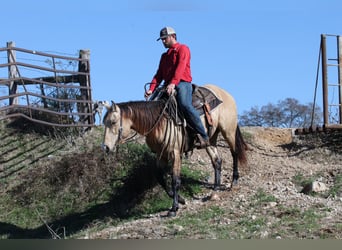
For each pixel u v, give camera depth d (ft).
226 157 38.93
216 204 29.07
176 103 28.09
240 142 32.58
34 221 33.94
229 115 31.76
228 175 35.37
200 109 29.63
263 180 33.86
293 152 41.01
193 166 37.01
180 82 28.43
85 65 43.75
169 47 28.91
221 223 25.57
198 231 24.36
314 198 29.09
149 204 32.37
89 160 36.76
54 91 43.93
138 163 35.94
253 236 23.26
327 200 28.84
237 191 31.27
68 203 34.83
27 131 42.52
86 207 34.09
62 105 43.62
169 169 31.71
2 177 38.32
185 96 28.17
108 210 32.99
